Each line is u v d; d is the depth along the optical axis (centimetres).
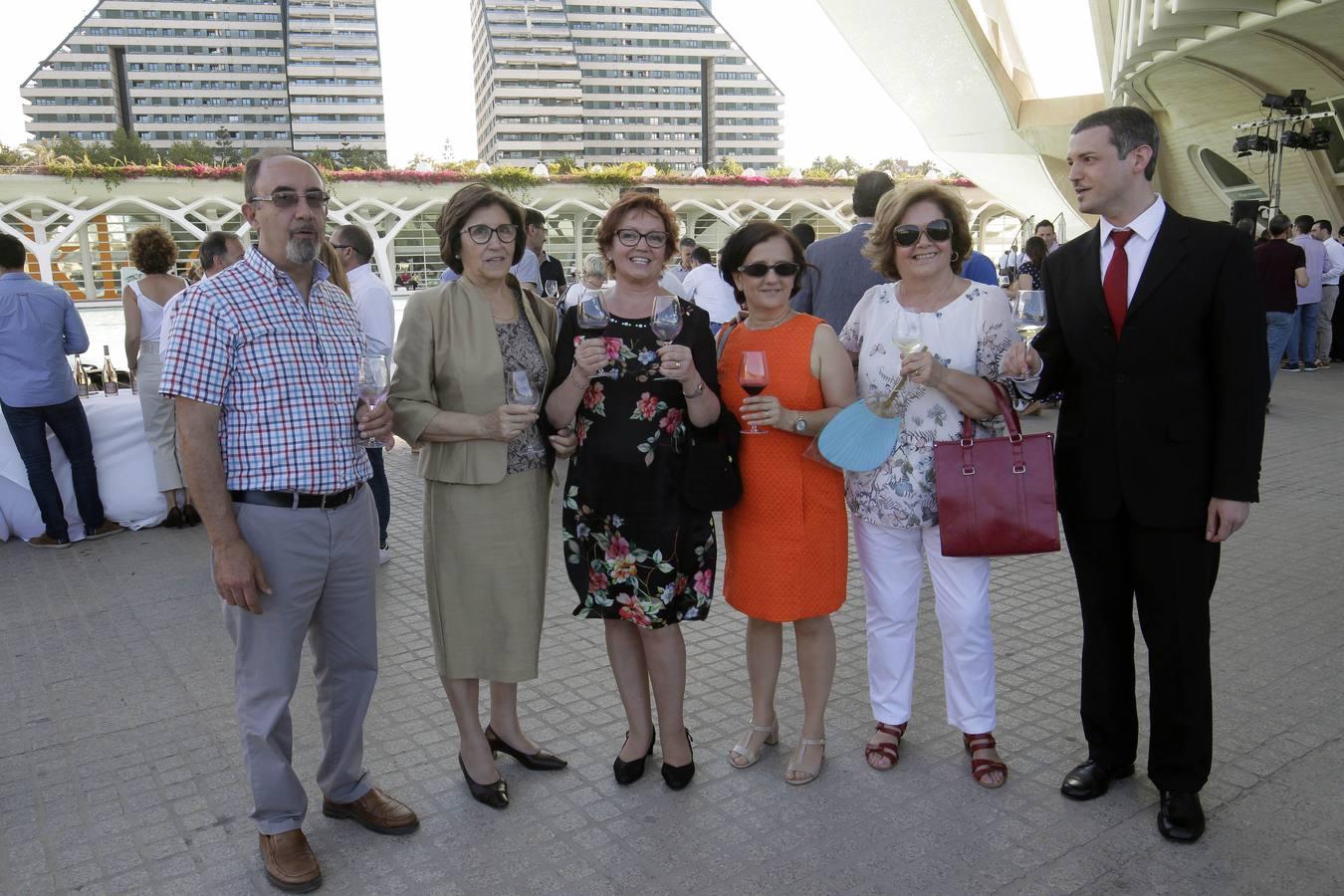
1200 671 270
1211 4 1486
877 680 322
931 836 278
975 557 291
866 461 283
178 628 463
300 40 16288
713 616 466
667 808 297
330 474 258
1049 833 278
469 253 285
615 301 293
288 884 261
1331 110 1720
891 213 297
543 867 269
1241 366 253
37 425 591
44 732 359
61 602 504
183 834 290
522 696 379
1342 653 394
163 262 623
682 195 4656
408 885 263
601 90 18025
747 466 298
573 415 287
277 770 261
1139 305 263
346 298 279
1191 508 264
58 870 273
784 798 301
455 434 277
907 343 274
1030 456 288
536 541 295
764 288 293
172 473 639
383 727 357
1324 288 1305
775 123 18425
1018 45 2759
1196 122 2330
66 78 15400
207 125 16175
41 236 3984
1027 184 3281
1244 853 265
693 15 17900
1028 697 368
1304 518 598
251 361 246
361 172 4256
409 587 520
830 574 302
